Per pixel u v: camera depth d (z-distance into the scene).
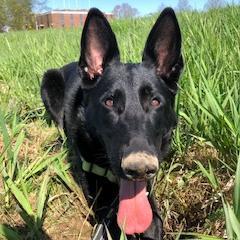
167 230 0.44
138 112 0.40
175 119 0.46
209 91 0.47
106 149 0.42
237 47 0.63
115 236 0.41
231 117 0.49
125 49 0.76
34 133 0.65
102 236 0.40
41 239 0.41
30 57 1.08
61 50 1.10
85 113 0.46
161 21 0.45
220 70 0.55
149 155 0.35
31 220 0.41
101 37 0.46
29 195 0.47
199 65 0.58
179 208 0.46
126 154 0.35
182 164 0.50
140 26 1.43
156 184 0.48
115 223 0.42
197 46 0.67
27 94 0.81
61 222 0.45
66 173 0.50
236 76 0.57
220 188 0.44
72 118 0.50
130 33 1.08
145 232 0.40
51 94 0.63
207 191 0.47
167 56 0.45
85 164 0.46
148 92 0.42
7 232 0.37
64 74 0.67
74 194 0.49
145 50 0.46
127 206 0.38
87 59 0.46
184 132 0.53
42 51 1.13
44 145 0.60
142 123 0.39
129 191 0.39
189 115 0.54
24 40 1.75
